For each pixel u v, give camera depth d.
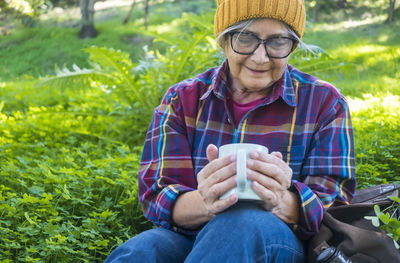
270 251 1.71
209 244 1.69
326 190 1.99
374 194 2.11
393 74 9.57
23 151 4.69
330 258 1.71
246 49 1.99
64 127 5.70
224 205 1.70
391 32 13.20
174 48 5.47
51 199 3.08
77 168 3.92
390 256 1.74
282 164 1.76
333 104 2.09
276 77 2.04
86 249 2.76
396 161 3.88
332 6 14.60
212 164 1.76
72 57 15.97
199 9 18.70
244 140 2.09
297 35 2.04
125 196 3.42
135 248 1.88
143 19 18.84
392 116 5.48
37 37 17.50
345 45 12.10
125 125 5.45
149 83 5.35
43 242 2.68
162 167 2.13
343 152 2.03
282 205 1.84
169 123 2.20
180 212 1.96
